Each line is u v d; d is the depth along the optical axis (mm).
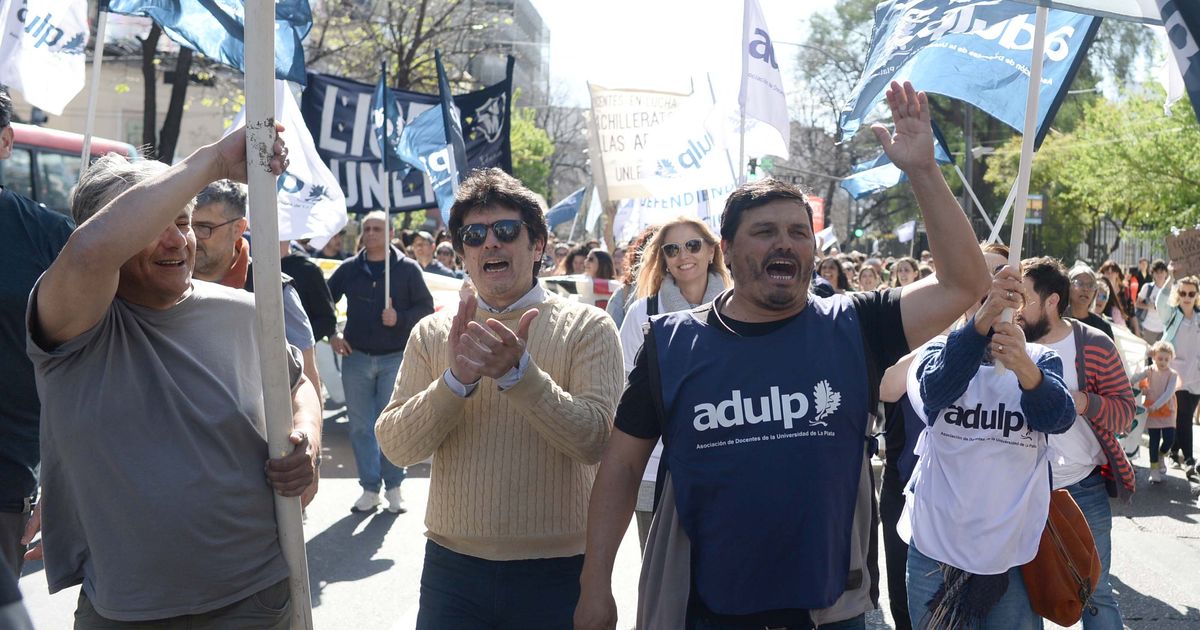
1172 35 2838
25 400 3465
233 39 4516
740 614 2873
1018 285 3383
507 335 3072
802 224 2922
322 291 7289
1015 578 3809
